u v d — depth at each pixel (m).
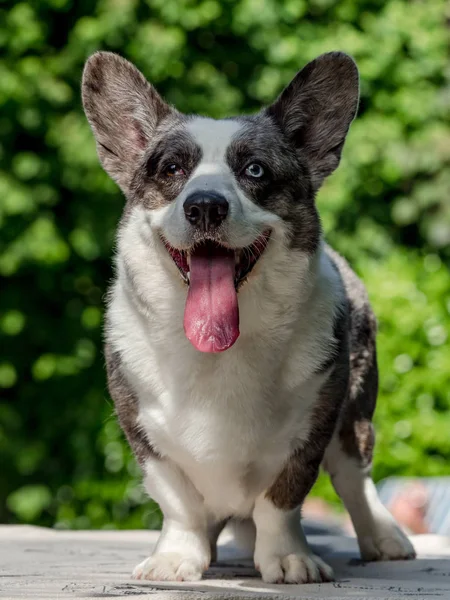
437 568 5.32
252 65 10.65
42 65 9.86
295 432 4.82
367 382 5.74
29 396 10.28
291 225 4.89
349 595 4.15
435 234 11.02
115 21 9.88
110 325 5.08
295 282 4.80
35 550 6.00
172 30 10.07
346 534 7.18
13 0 9.88
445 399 9.34
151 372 4.83
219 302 4.66
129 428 4.98
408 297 9.44
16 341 10.24
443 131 10.89
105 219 10.09
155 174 4.97
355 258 10.62
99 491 10.10
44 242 9.80
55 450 10.33
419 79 10.91
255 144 4.96
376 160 10.70
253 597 3.90
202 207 4.58
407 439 9.18
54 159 9.95
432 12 11.00
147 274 4.84
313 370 4.79
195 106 10.36
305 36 10.66
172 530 4.91
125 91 5.39
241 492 4.88
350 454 5.72
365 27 10.86
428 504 7.89
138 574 4.72
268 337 4.75
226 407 4.75
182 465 4.86
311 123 5.27
